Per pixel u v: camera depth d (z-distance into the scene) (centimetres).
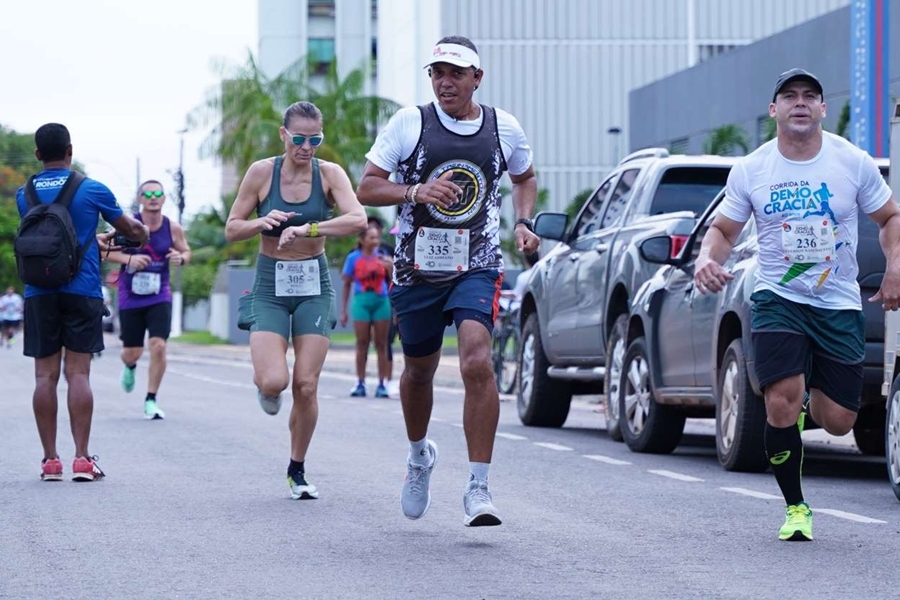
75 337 2297
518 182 1789
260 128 11519
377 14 19312
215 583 1469
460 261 1708
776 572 1539
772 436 1756
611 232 3272
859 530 1845
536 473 2492
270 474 2419
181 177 16662
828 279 1750
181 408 4041
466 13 12838
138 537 1759
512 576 1509
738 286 2467
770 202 1753
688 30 12938
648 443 2886
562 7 12850
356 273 4719
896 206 1770
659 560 1611
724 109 9075
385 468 2520
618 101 12875
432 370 1756
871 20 4309
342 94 12069
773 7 13000
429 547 1692
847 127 6756
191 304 17362
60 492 2172
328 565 1572
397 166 1720
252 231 2044
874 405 2617
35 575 1513
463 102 1719
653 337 2880
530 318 3672
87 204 2289
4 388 5078
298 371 2091
